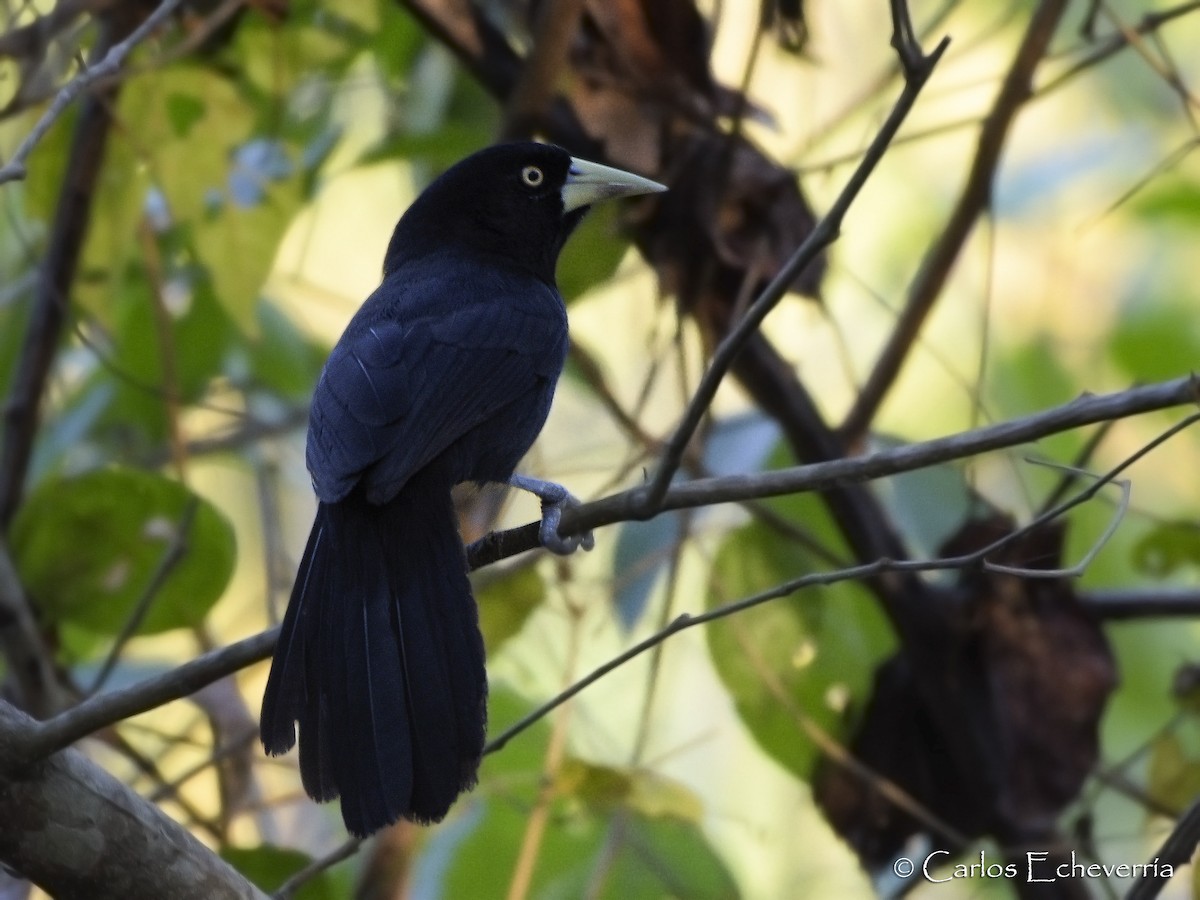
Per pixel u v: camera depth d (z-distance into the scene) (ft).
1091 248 42.04
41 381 34.17
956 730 32.12
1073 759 31.60
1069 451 39.58
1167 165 32.83
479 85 35.81
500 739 23.86
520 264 32.42
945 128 32.71
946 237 32.27
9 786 20.86
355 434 26.08
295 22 34.91
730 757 40.04
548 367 29.94
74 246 33.76
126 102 33.71
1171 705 38.52
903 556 32.32
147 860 21.52
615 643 36.52
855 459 22.88
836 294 41.81
